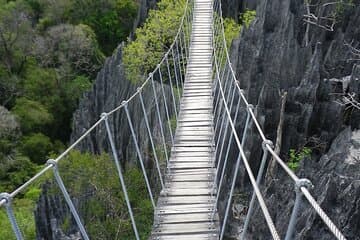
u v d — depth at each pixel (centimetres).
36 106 3488
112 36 4478
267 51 2028
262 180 1631
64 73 3825
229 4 2975
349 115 1739
